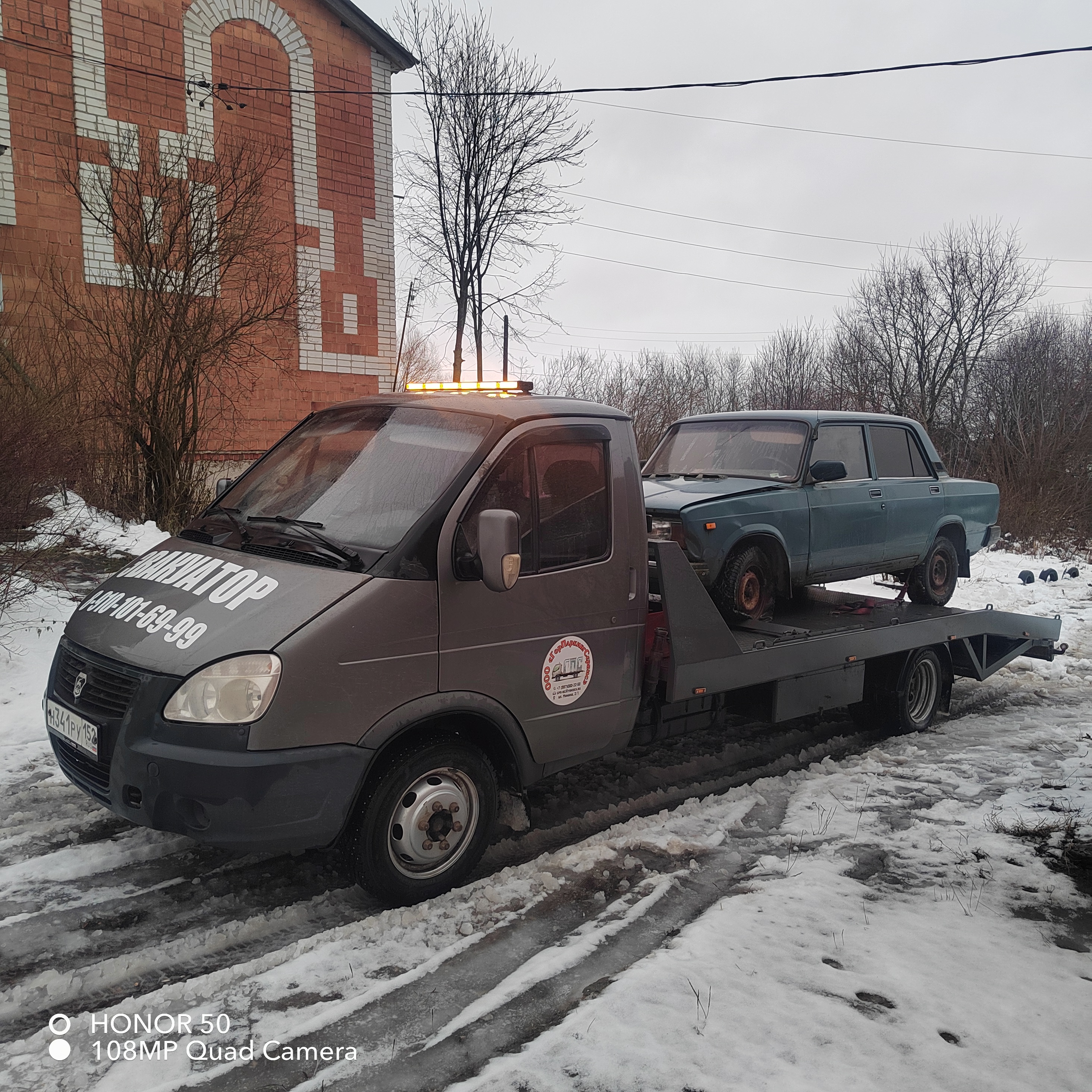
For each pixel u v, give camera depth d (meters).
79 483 10.68
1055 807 5.28
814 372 40.72
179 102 14.91
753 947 3.53
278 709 3.39
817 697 5.91
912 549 7.96
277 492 4.43
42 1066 2.77
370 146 17.48
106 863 4.09
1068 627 11.11
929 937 3.69
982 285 30.70
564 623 4.30
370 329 17.78
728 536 6.14
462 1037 2.98
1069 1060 2.91
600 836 4.64
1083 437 19.62
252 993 3.18
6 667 6.76
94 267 13.85
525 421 4.25
